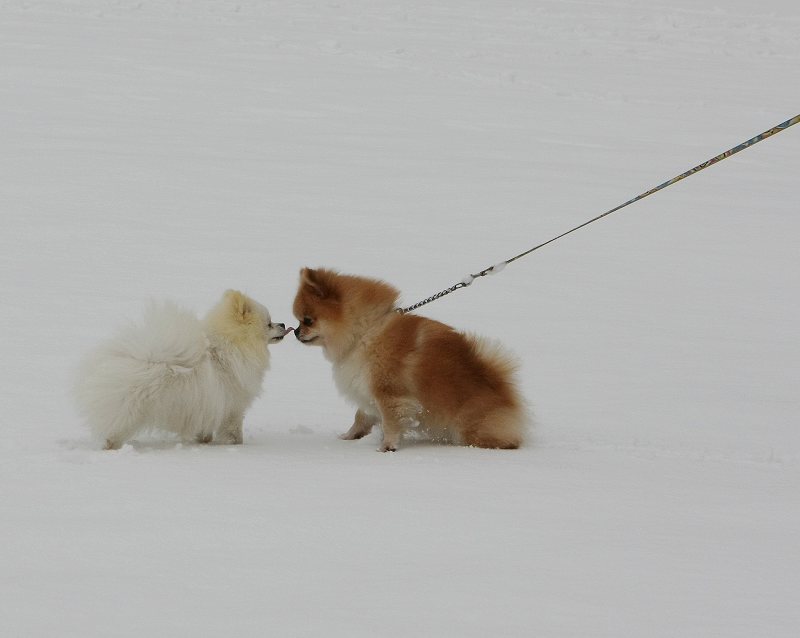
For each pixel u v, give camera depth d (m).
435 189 19.70
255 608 4.57
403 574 5.04
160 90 27.34
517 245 16.55
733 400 10.18
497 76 32.25
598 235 17.28
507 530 5.78
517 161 22.38
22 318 11.86
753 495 6.77
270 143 22.69
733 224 18.28
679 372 11.17
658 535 5.79
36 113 23.95
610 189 20.33
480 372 8.44
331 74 30.97
